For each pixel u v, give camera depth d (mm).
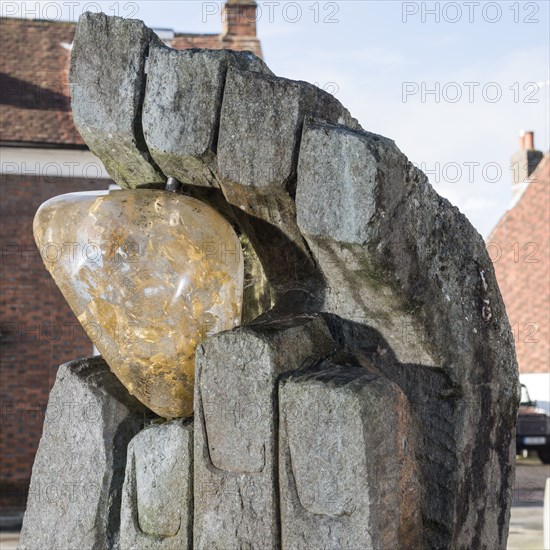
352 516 3369
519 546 10055
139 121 4043
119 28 4047
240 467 3576
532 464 16703
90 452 4180
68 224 3939
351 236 3500
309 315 3924
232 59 3906
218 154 3818
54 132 12672
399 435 3545
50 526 4266
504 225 20062
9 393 12562
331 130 3543
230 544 3586
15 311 12641
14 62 13570
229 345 3596
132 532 3910
